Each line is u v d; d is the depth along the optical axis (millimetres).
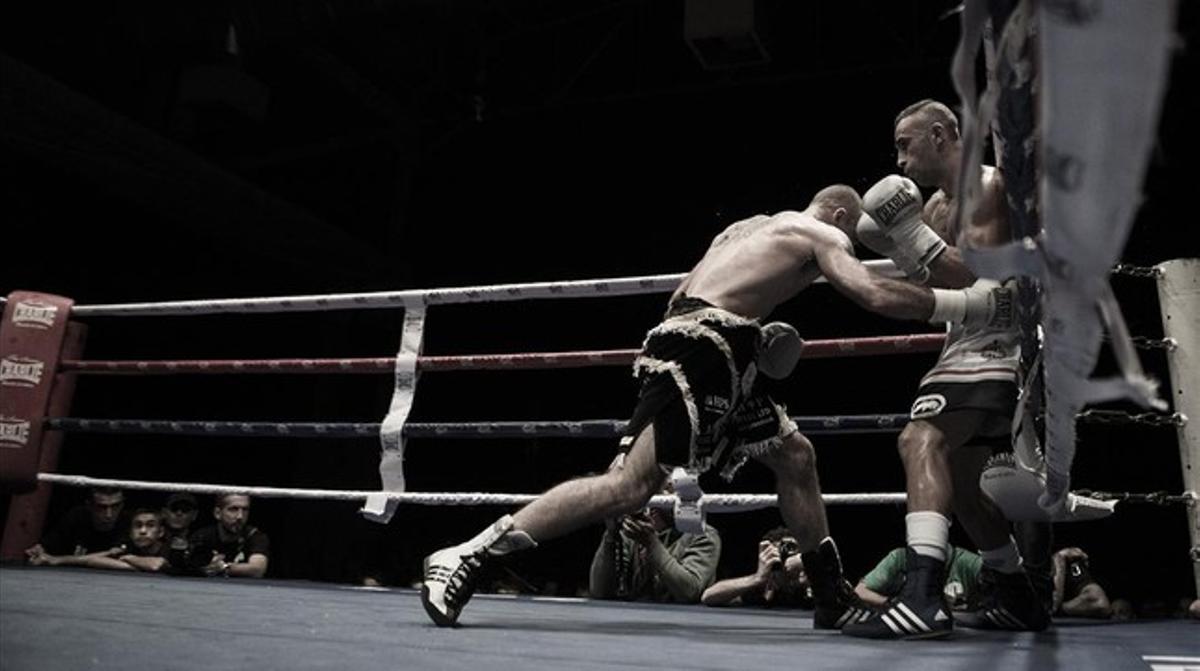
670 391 1850
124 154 6547
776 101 8656
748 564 8281
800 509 2160
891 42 8070
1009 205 740
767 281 1971
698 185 8930
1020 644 1813
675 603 3434
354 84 8391
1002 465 2051
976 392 1922
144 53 7262
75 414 8250
